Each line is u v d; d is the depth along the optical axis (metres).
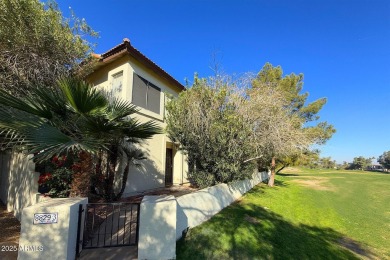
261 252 5.16
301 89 19.56
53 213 3.82
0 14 6.87
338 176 34.34
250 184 13.19
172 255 4.40
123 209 6.98
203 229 5.99
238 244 5.38
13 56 7.44
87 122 5.12
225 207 8.57
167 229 4.43
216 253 4.86
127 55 9.42
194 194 6.48
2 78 7.26
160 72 11.32
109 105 6.34
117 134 6.14
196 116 8.80
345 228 8.61
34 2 7.28
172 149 13.20
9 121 4.53
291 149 11.48
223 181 9.21
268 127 10.09
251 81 10.33
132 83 9.60
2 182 9.50
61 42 8.06
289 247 5.70
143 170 9.94
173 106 9.68
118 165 8.62
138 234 4.49
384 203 14.29
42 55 7.96
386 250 6.82
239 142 8.86
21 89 7.57
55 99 5.26
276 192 13.59
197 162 9.42
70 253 3.89
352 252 6.32
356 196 16.44
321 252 5.77
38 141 4.26
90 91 5.50
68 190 6.18
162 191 10.33
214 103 8.92
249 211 8.31
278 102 11.16
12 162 8.20
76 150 5.34
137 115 9.79
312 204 11.90
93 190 7.64
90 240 4.84
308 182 24.22
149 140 10.46
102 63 9.98
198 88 9.11
